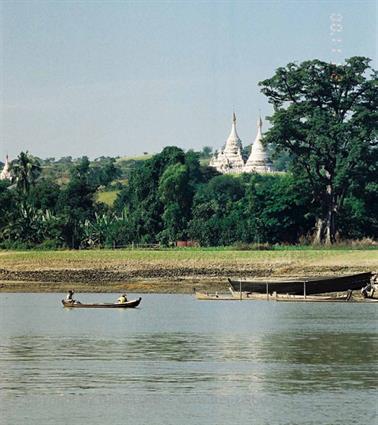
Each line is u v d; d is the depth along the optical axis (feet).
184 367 358.02
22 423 273.75
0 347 416.67
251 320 530.68
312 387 319.27
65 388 317.83
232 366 360.48
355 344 423.23
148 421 275.59
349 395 306.35
